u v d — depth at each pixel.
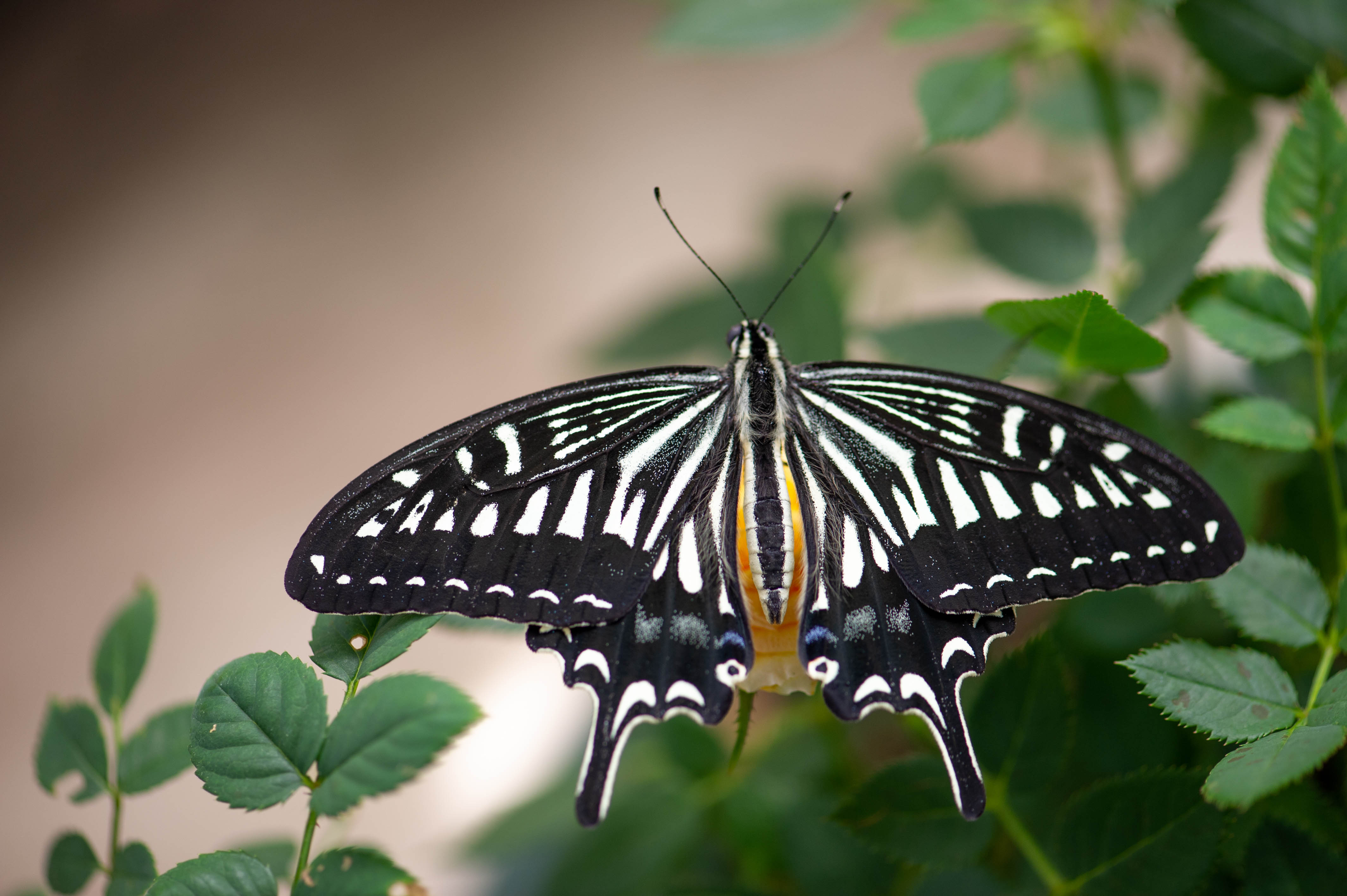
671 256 0.93
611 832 0.62
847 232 0.66
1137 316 0.60
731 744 0.63
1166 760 0.60
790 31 0.63
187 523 0.88
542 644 0.59
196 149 1.12
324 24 1.21
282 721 0.58
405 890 0.57
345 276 1.01
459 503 0.59
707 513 0.60
